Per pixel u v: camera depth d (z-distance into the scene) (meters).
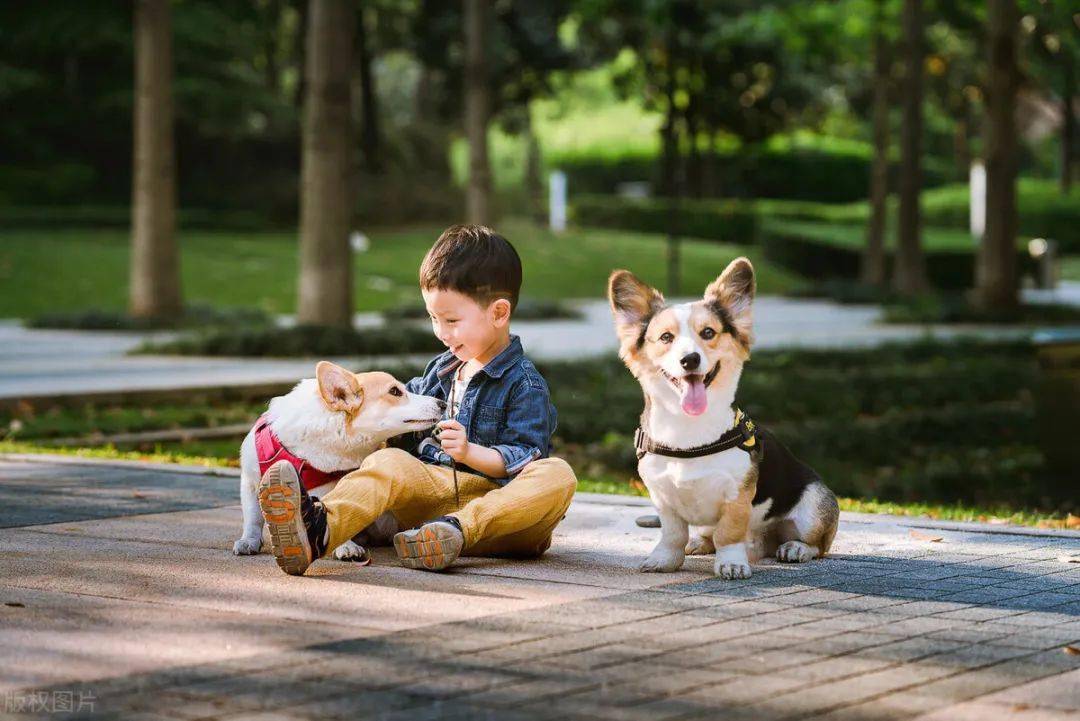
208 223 33.81
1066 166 51.19
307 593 4.28
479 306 5.01
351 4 16.52
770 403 13.16
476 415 5.09
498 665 3.43
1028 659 3.58
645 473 4.70
